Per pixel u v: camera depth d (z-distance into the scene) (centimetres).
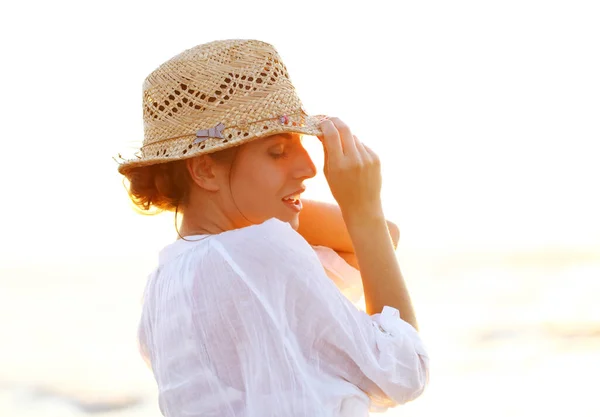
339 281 206
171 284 181
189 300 175
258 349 167
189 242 185
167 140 181
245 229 174
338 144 185
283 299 169
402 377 174
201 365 173
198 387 173
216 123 175
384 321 179
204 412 172
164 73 182
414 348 177
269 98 177
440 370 1227
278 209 183
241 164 180
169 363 179
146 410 1110
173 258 186
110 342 1603
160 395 185
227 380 171
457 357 1332
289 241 172
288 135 183
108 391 1216
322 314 170
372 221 186
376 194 187
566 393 1051
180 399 176
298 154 183
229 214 184
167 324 180
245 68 178
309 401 164
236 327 170
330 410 166
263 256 170
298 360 168
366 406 173
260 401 165
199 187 186
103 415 1100
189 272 178
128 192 194
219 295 171
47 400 1179
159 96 182
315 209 209
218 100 176
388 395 174
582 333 1505
